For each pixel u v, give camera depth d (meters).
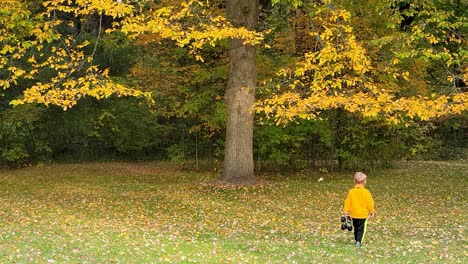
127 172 22.69
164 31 12.20
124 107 25.44
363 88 13.31
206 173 22.14
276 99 12.62
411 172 22.58
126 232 10.12
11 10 13.05
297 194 15.95
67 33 22.58
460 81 15.41
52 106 24.17
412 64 18.09
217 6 19.83
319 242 9.78
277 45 19.33
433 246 9.38
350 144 21.98
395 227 11.23
